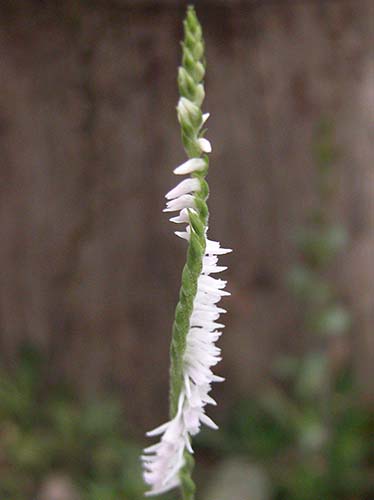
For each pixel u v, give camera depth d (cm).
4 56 27
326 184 27
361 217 30
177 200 9
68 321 31
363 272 31
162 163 28
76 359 32
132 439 32
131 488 29
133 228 29
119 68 27
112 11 26
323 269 29
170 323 31
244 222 29
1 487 30
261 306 31
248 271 30
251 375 32
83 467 31
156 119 28
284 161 29
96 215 29
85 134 28
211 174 29
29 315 31
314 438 29
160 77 27
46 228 30
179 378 9
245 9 26
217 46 27
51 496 29
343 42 27
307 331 31
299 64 27
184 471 10
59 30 27
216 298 9
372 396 32
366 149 29
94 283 31
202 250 9
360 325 32
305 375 29
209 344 9
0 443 31
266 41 27
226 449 31
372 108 28
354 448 30
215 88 27
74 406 32
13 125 28
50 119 28
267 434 31
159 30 27
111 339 32
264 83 27
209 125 28
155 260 30
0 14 27
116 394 32
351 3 27
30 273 31
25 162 29
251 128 28
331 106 28
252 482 30
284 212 29
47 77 27
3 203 29
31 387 32
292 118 28
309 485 29
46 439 31
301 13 27
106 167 29
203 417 9
